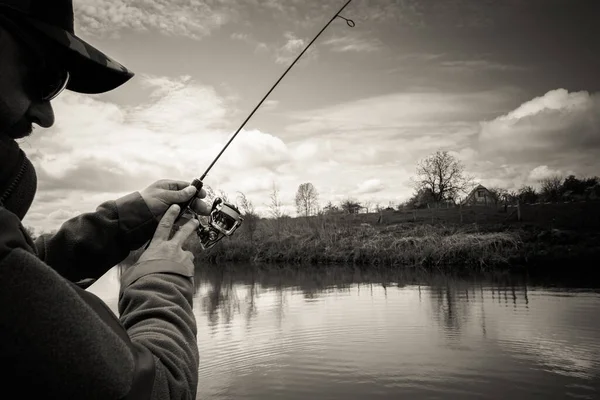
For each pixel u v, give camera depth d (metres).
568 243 23.17
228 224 1.60
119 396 0.68
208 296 16.67
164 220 1.16
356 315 12.29
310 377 7.79
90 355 0.65
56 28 0.82
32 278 0.63
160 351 0.86
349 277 20.58
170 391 0.82
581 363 8.05
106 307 0.79
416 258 23.69
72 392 0.64
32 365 0.62
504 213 36.41
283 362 8.57
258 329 11.18
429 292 15.42
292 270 25.03
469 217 36.28
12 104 0.76
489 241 22.69
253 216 33.50
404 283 17.78
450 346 9.23
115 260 1.36
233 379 7.78
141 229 1.37
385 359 8.59
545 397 6.71
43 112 0.82
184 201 1.44
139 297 1.00
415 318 11.66
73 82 0.95
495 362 8.23
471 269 21.39
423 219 37.66
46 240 1.33
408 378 7.61
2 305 0.61
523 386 7.12
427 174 73.31
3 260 0.62
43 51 0.80
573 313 11.42
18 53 0.76
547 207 34.75
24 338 0.61
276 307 14.01
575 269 19.72
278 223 34.28
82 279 1.36
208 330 11.29
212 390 7.32
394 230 31.17
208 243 1.60
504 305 12.73
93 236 1.33
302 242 30.11
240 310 13.76
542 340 9.38
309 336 10.34
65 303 0.65
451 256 22.94
